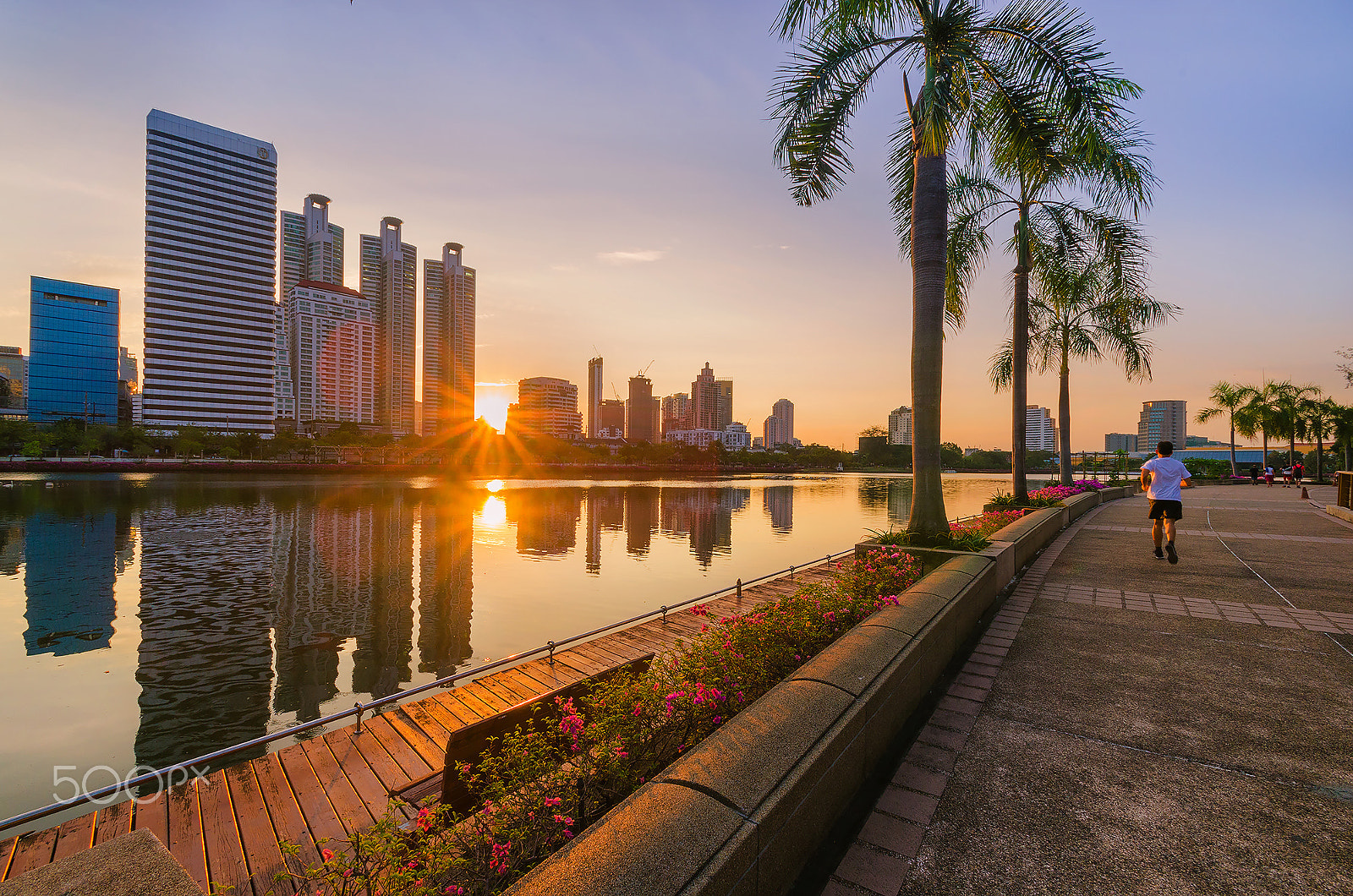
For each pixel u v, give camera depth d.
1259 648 5.30
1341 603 6.71
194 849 4.71
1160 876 2.49
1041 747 3.61
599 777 2.89
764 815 2.09
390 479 99.69
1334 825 2.80
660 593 21.11
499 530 38.84
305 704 12.39
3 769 9.76
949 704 4.24
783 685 3.20
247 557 28.64
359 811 5.23
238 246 154.88
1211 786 3.16
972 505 54.81
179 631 17.33
